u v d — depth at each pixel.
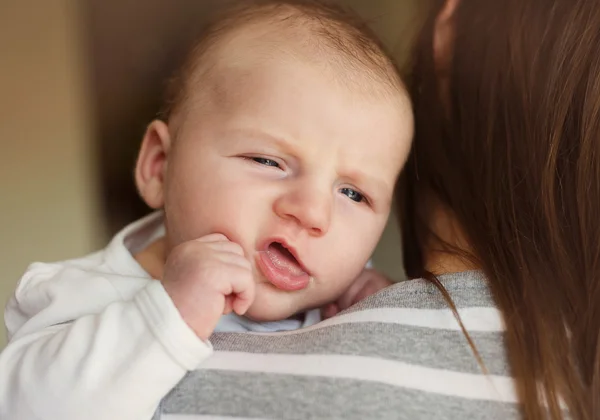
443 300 0.59
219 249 0.65
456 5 0.79
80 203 1.48
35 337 0.67
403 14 1.07
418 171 0.82
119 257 0.82
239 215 0.73
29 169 1.55
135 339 0.59
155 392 0.57
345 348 0.56
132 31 1.17
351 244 0.78
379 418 0.52
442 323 0.57
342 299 0.89
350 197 0.80
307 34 0.80
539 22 0.67
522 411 0.53
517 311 0.57
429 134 0.80
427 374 0.55
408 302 0.59
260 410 0.54
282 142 0.73
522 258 0.61
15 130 1.50
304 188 0.73
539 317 0.57
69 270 0.78
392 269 1.06
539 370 0.55
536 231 0.63
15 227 1.55
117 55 1.23
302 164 0.74
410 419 0.52
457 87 0.76
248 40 0.79
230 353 0.59
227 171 0.74
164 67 1.02
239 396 0.55
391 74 0.83
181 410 0.56
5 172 1.55
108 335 0.60
